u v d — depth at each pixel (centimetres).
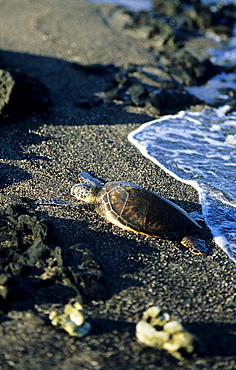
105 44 2597
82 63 2333
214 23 3106
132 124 1831
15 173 1392
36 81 1972
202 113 1995
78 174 1437
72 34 2681
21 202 1230
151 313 888
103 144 1647
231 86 2302
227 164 1594
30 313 884
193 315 940
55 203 1232
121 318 904
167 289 1005
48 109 1855
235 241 1204
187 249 1143
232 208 1350
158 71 2306
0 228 1080
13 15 2900
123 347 830
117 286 991
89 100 1986
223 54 2725
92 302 937
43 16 2908
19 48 2433
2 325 848
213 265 1104
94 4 3272
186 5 3266
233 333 898
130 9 3247
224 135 1812
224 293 1017
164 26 2758
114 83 2158
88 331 855
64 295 942
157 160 1577
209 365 809
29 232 1091
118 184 1223
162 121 1886
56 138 1650
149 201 1162
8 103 1695
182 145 1705
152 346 832
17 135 1628
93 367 778
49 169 1445
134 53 2531
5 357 779
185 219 1183
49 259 1014
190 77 2297
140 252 1108
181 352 815
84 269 1002
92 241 1118
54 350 805
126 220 1138
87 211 1232
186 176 1497
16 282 933
